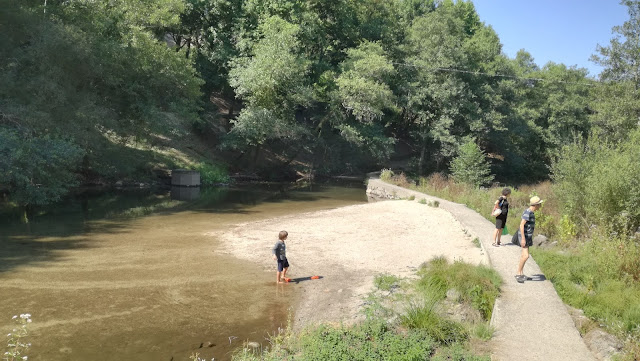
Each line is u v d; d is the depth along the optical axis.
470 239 14.97
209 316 8.52
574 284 9.52
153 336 7.53
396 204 24.11
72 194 24.98
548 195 21.84
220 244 14.45
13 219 17.19
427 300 8.66
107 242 14.20
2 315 8.08
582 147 16.16
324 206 24.64
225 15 36.72
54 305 8.72
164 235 15.55
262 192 31.05
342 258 12.95
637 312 7.61
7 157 18.34
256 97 34.66
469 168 31.92
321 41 40.62
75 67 22.23
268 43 33.47
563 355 6.05
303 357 6.17
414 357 5.96
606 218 13.46
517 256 11.33
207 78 38.12
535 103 49.84
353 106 37.44
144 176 31.17
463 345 6.51
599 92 33.12
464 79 42.59
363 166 49.50
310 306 9.15
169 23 29.70
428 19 44.53
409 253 13.48
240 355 6.73
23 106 19.62
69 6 24.27
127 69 25.72
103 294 9.48
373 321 7.52
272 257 13.02
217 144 40.94
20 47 21.14
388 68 37.56
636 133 16.05
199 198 26.25
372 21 47.12
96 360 6.58
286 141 45.22
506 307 7.79
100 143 24.98
